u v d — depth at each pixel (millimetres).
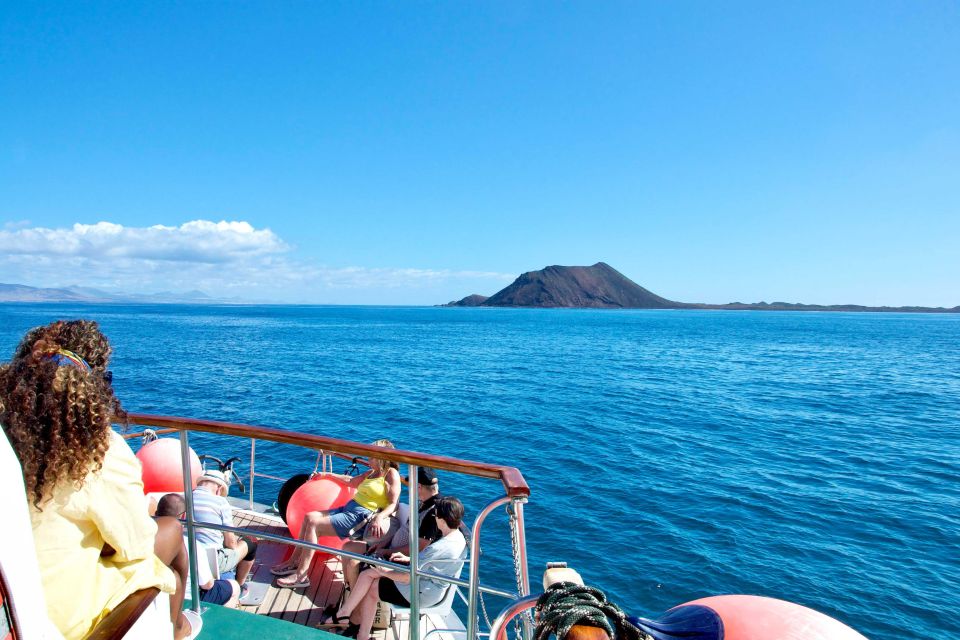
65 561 1932
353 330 110625
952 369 51750
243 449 16547
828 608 9289
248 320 161125
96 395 2020
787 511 13500
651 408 27828
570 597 1908
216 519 4730
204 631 3648
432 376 39031
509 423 23250
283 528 6273
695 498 14273
